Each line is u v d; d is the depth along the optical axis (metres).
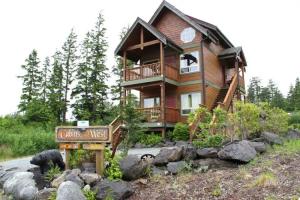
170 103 24.38
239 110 13.80
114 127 15.39
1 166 12.71
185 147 10.77
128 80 23.08
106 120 21.92
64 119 40.84
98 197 7.95
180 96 23.97
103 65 38.75
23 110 44.00
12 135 20.86
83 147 9.86
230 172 9.30
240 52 26.88
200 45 23.64
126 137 12.79
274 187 7.62
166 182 9.07
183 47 24.36
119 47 23.53
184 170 9.90
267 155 10.67
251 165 9.70
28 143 19.80
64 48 43.34
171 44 22.72
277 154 10.62
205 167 9.91
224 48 28.30
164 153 10.47
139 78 22.61
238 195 7.50
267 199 7.04
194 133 16.02
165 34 25.47
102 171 9.48
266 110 14.96
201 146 11.49
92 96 37.56
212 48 25.73
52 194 7.86
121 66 38.31
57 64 44.22
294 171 8.55
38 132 23.94
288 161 9.59
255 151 10.58
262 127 13.82
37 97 44.91
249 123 13.33
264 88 71.44
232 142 11.00
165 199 7.88
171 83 22.97
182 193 8.10
